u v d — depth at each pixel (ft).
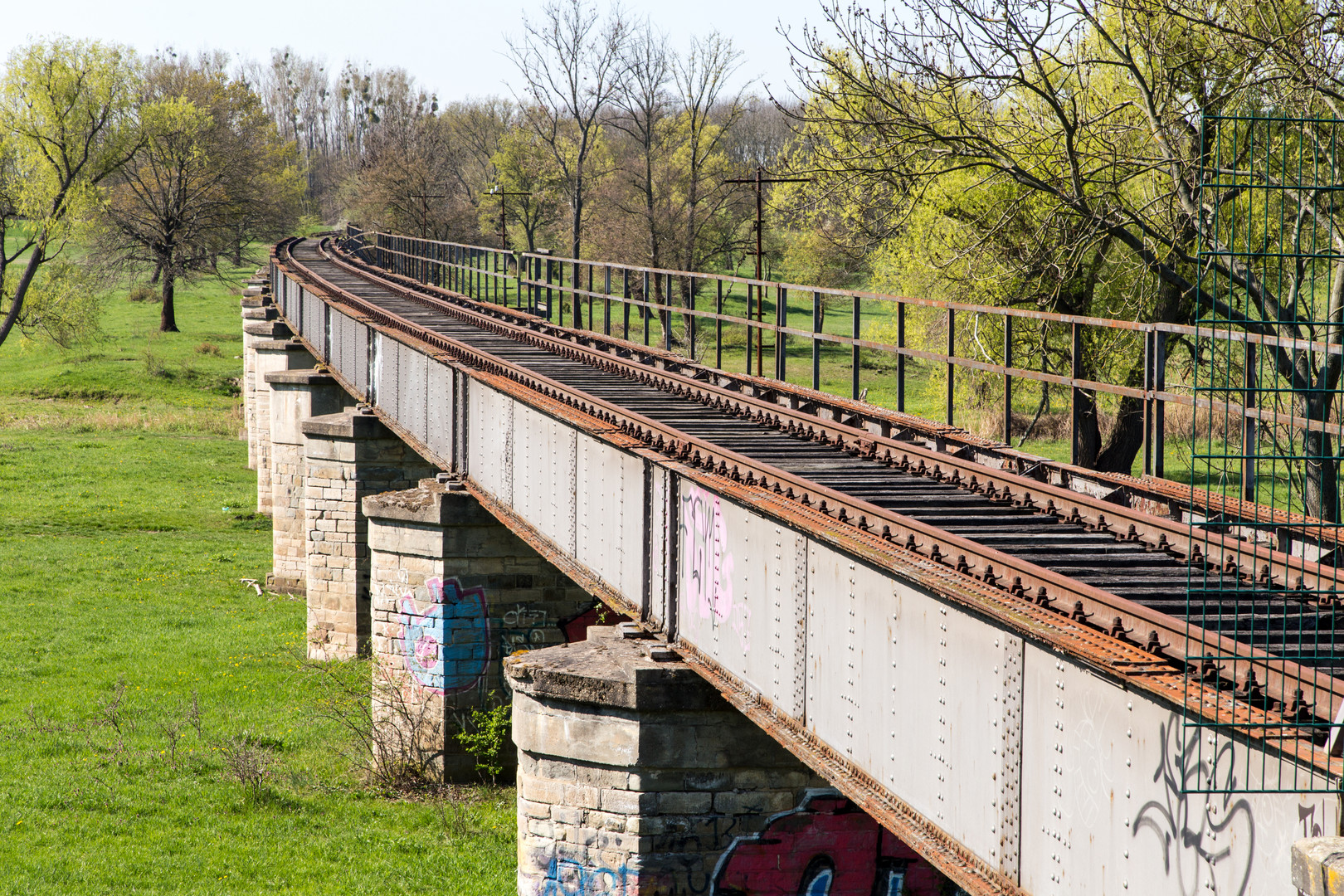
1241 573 24.47
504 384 46.68
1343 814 13.74
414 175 277.85
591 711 37.81
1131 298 77.61
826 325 245.86
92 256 275.80
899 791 23.11
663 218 202.49
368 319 73.97
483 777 62.39
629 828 37.50
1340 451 20.36
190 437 194.18
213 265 289.74
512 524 46.78
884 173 69.92
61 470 163.02
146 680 81.46
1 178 220.02
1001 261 81.05
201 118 272.51
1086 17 62.13
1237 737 15.11
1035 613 19.53
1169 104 63.10
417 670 62.54
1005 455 36.11
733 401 50.14
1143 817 16.80
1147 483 30.35
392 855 53.01
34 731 70.49
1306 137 56.95
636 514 35.12
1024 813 19.48
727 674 30.48
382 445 83.61
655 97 207.51
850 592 24.73
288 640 91.61
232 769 63.21
